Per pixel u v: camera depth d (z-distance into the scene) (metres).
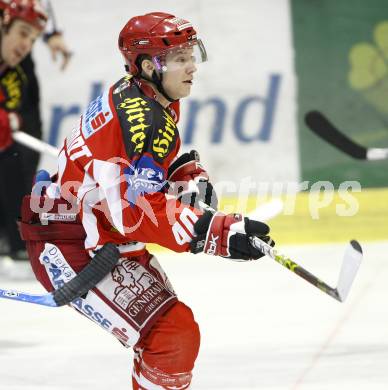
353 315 15.34
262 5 22.33
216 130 22.47
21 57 18.84
